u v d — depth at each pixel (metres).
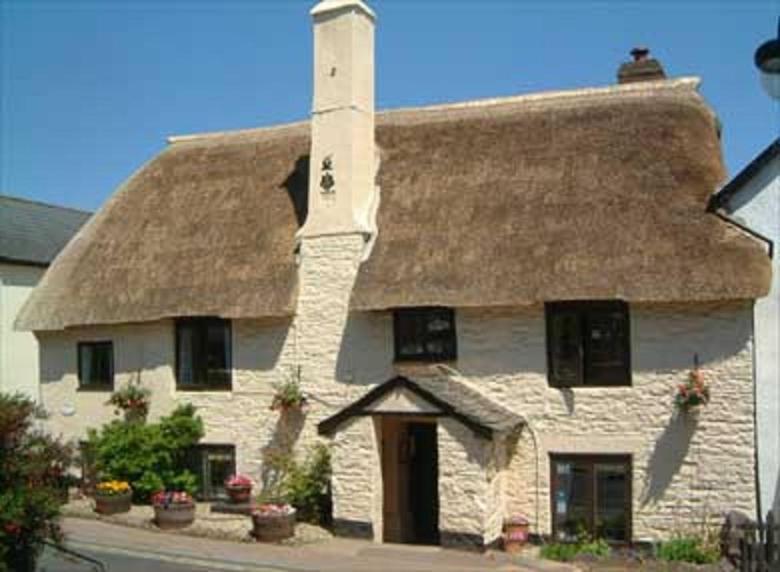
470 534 15.89
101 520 18.44
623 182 17.02
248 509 18.58
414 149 19.59
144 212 21.66
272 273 18.92
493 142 18.97
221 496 19.75
